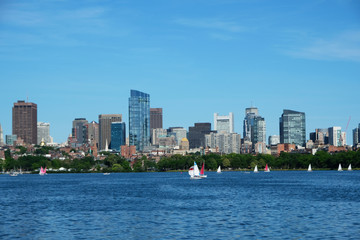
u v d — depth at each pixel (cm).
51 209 14400
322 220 11275
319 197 17362
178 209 13875
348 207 13850
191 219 11762
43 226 10969
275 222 11075
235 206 14500
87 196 19400
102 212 13450
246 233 9731
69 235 9800
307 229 10069
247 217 11962
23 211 13975
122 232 10075
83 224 11188
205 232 9912
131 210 13812
